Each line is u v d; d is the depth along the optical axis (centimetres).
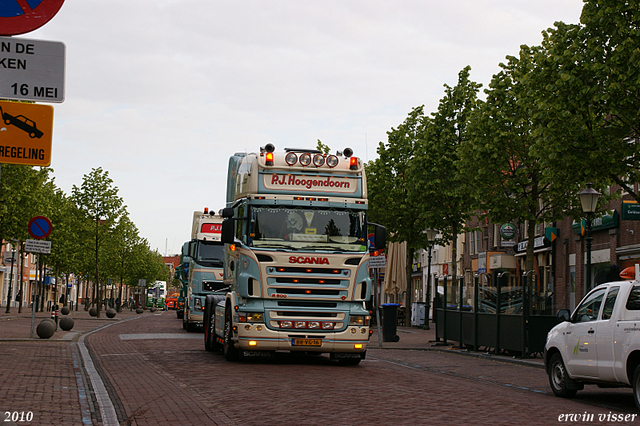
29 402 967
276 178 1568
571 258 3453
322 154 1596
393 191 3944
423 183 3334
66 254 5128
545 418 938
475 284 2262
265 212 1555
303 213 1565
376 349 2364
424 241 3934
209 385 1207
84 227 4919
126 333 2917
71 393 1082
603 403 1153
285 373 1402
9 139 531
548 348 1260
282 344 1523
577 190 2508
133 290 11656
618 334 1078
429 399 1087
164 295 10725
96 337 2609
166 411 945
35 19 521
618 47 1675
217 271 2981
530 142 2522
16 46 524
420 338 3028
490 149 2556
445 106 3372
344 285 1548
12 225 3719
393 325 2786
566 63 1781
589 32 1778
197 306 2970
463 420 899
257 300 1534
